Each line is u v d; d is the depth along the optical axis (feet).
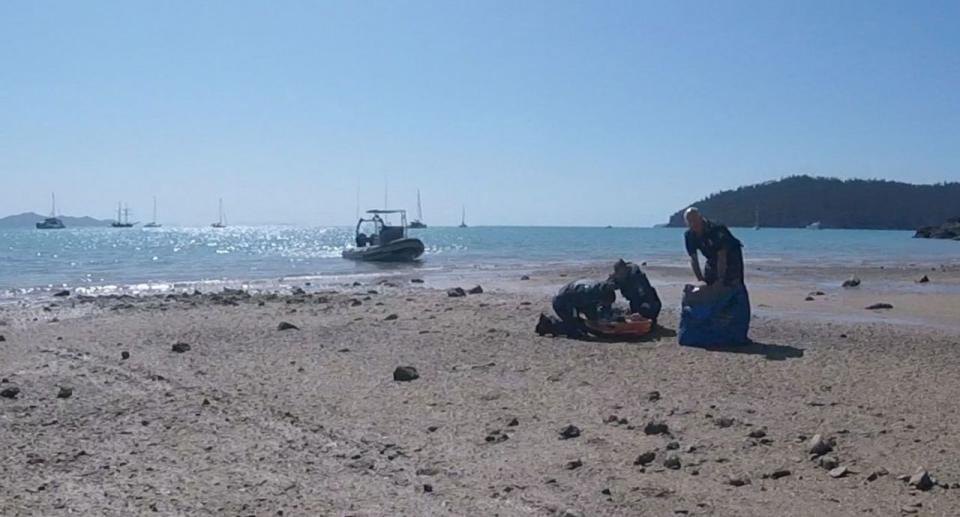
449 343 46.34
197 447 26.48
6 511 20.99
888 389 33.81
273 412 30.71
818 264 151.74
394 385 35.27
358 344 46.37
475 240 343.87
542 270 128.36
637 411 30.35
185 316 60.90
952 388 33.94
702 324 44.80
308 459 25.21
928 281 102.17
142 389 34.73
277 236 462.19
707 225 45.34
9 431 28.25
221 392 33.99
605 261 161.07
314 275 121.60
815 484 22.48
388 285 98.63
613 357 41.60
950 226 399.03
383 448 26.18
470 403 31.86
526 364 39.75
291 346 45.83
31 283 106.93
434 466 24.35
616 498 21.56
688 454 25.12
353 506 21.33
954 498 21.27
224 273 127.65
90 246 271.90
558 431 27.73
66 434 27.94
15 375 37.65
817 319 60.49
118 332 51.93
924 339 48.14
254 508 21.24
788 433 27.20
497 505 21.26
